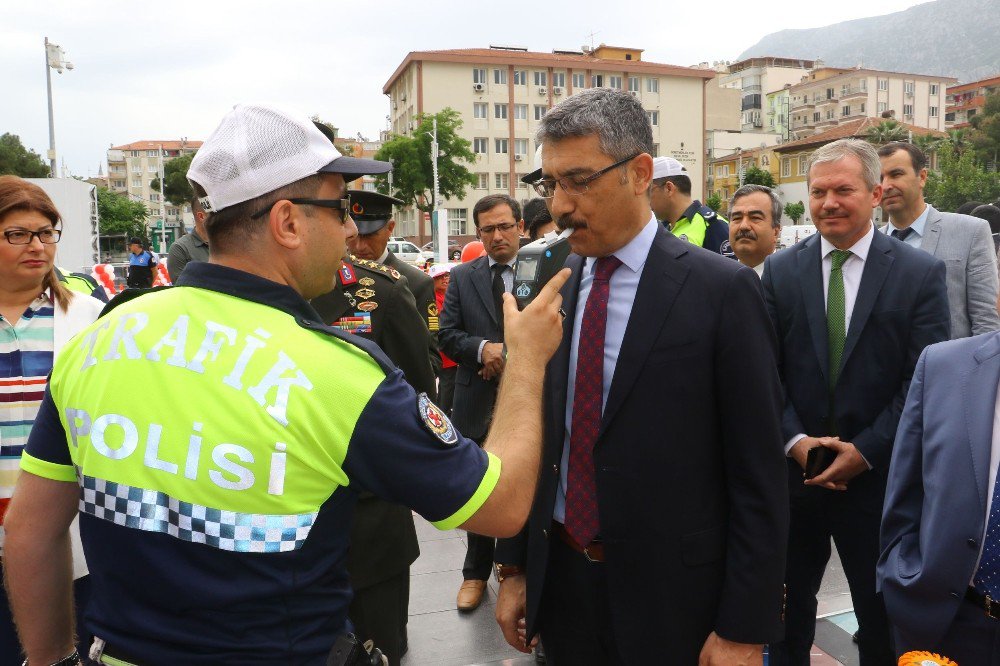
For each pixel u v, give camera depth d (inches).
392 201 108.0
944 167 1988.2
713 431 66.5
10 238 89.0
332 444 42.7
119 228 2105.1
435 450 44.3
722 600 65.5
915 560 72.6
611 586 66.9
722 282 64.9
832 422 98.7
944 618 68.2
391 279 103.4
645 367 65.4
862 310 96.4
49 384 48.8
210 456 41.6
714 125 3034.0
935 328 93.9
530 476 49.6
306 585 43.4
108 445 43.1
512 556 79.4
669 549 65.7
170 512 41.9
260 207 45.8
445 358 170.2
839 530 98.3
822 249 102.4
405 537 99.1
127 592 43.6
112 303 50.3
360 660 47.6
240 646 42.3
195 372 43.1
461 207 2049.7
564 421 72.0
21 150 1825.8
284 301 46.3
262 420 41.8
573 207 65.7
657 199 156.2
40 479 48.8
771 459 64.5
